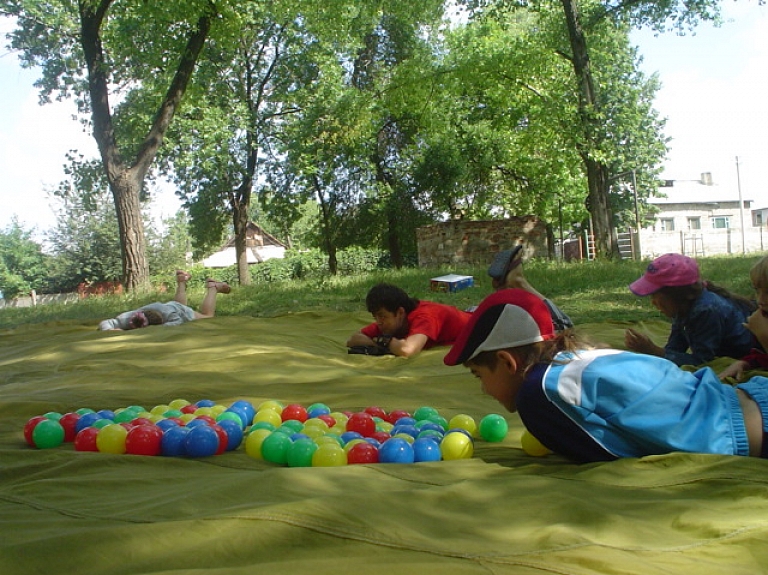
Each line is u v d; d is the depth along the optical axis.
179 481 2.75
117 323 8.74
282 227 31.78
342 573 1.66
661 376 2.80
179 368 5.91
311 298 13.22
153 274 45.94
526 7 22.73
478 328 2.95
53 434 3.55
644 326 7.66
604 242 21.11
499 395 3.03
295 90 28.58
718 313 4.35
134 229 17.92
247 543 1.87
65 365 6.27
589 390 2.74
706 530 1.98
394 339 6.47
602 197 21.25
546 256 26.78
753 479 2.38
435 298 12.06
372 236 32.25
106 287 46.31
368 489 2.45
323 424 3.69
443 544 1.86
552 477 2.60
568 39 22.39
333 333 8.27
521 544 1.88
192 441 3.22
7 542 1.97
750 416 2.78
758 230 47.12
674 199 57.19
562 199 34.69
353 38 27.86
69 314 13.29
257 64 28.23
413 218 31.77
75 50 21.09
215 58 26.16
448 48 31.05
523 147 28.34
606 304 10.22
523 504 2.23
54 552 1.82
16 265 48.88
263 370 5.80
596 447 2.78
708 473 2.45
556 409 2.79
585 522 2.07
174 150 25.97
